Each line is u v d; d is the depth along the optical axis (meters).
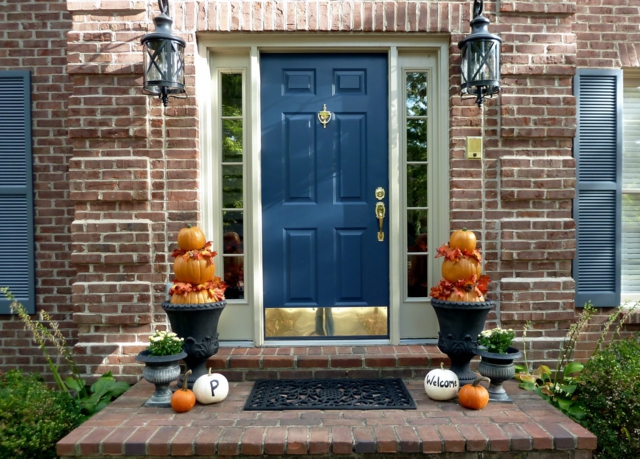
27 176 4.14
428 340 3.96
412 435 2.73
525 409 3.09
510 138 3.82
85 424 2.88
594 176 4.17
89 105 3.76
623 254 4.38
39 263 4.17
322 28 3.76
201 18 3.74
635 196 4.37
